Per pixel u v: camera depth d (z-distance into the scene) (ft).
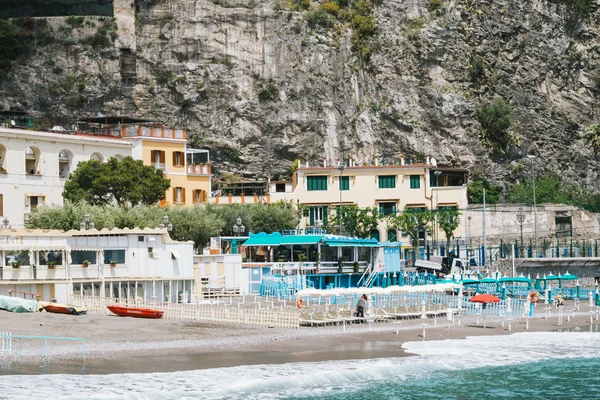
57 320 321.11
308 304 402.31
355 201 639.35
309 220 636.07
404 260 571.28
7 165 491.72
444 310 390.63
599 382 262.88
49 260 370.73
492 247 593.01
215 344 295.89
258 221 569.23
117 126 588.91
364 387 250.57
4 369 242.17
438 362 284.00
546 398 245.65
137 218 463.83
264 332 324.19
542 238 646.33
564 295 499.10
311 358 280.10
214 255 451.53
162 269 404.36
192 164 611.06
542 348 314.14
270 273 464.65
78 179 502.79
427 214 597.52
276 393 238.07
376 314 377.30
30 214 469.98
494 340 329.31
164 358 268.82
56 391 221.05
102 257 383.65
